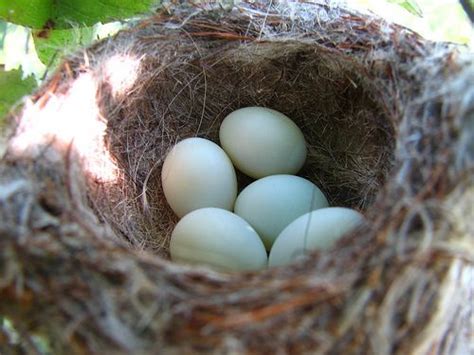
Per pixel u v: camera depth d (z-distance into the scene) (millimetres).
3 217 74
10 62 120
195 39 110
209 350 65
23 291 69
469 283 76
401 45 95
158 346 65
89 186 96
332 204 116
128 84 106
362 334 67
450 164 75
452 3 132
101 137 102
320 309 67
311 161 120
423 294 69
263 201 103
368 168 108
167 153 117
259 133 111
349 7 108
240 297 68
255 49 110
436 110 82
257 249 96
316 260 73
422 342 70
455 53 88
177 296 68
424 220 72
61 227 75
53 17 110
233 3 110
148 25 106
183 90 117
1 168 83
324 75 110
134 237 107
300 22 107
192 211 104
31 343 72
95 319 67
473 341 82
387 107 93
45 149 86
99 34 121
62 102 93
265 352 65
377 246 71
